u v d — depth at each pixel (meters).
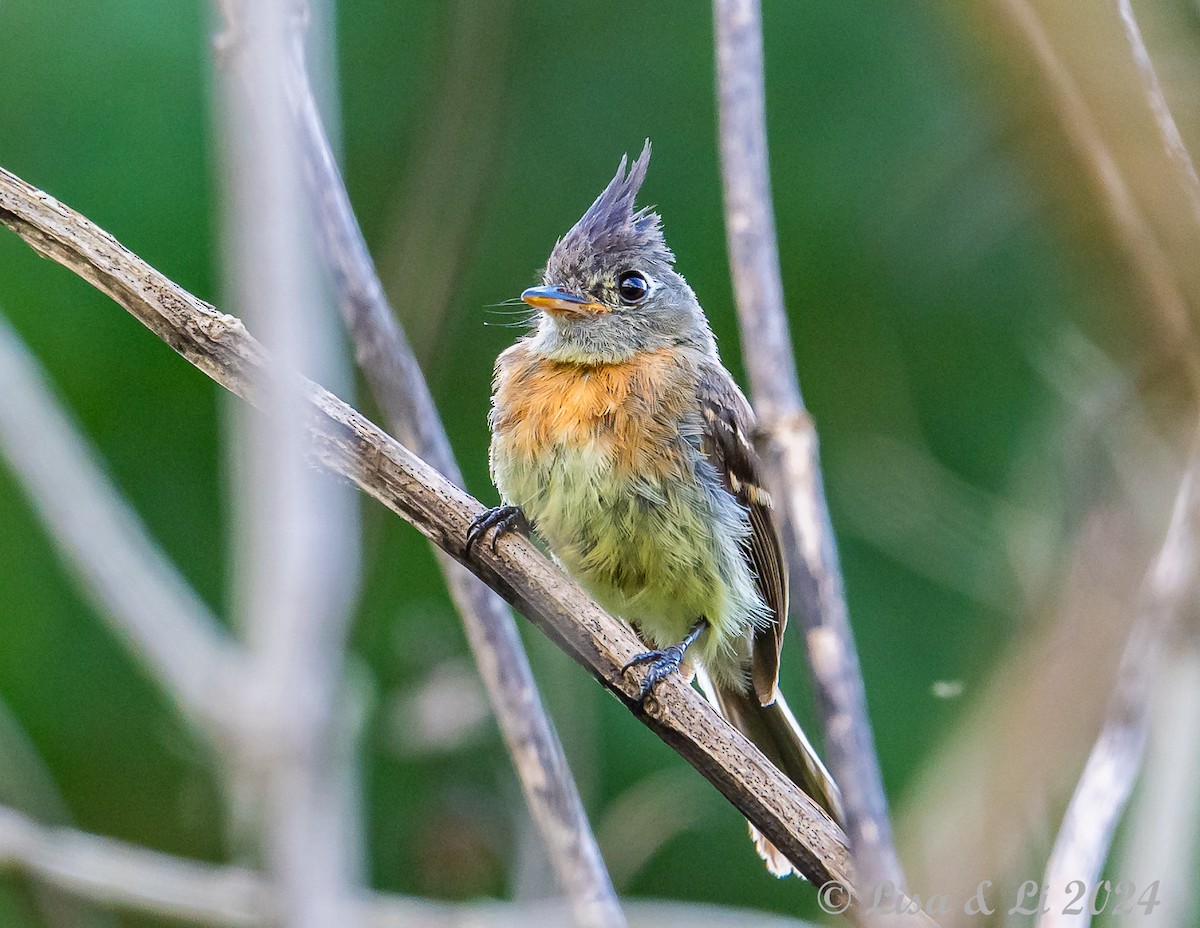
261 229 6.27
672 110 13.30
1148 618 5.31
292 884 5.31
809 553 6.78
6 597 12.01
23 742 10.55
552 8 13.30
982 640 7.45
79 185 12.14
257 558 5.70
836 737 6.39
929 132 11.89
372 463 7.35
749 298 7.32
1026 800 4.33
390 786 11.09
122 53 12.37
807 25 12.69
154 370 12.51
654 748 11.85
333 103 8.19
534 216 13.12
